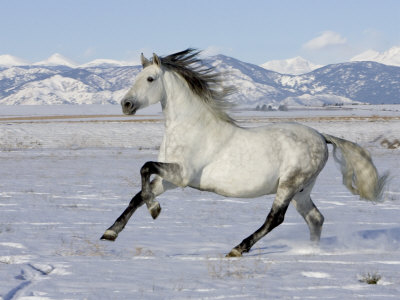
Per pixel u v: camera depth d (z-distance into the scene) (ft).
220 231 48.85
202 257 35.60
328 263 33.76
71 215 57.77
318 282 27.76
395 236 46.26
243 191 36.65
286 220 58.29
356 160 42.01
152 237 45.11
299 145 38.60
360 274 29.86
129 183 90.84
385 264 33.50
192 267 31.96
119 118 374.84
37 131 219.20
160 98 35.88
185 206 67.05
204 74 36.63
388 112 526.57
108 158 142.82
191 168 35.50
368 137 209.67
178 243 42.45
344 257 36.19
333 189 85.46
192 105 35.99
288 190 37.96
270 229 37.58
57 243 41.04
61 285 26.58
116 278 28.45
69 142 190.70
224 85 36.88
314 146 39.32
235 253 36.37
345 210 64.18
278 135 38.45
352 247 41.14
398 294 25.21
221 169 36.22
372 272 30.32
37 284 26.66
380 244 42.37
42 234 45.32
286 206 38.11
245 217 58.23
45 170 113.70
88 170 114.01
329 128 239.09
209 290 25.86
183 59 36.78
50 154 153.48
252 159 36.63
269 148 37.40
